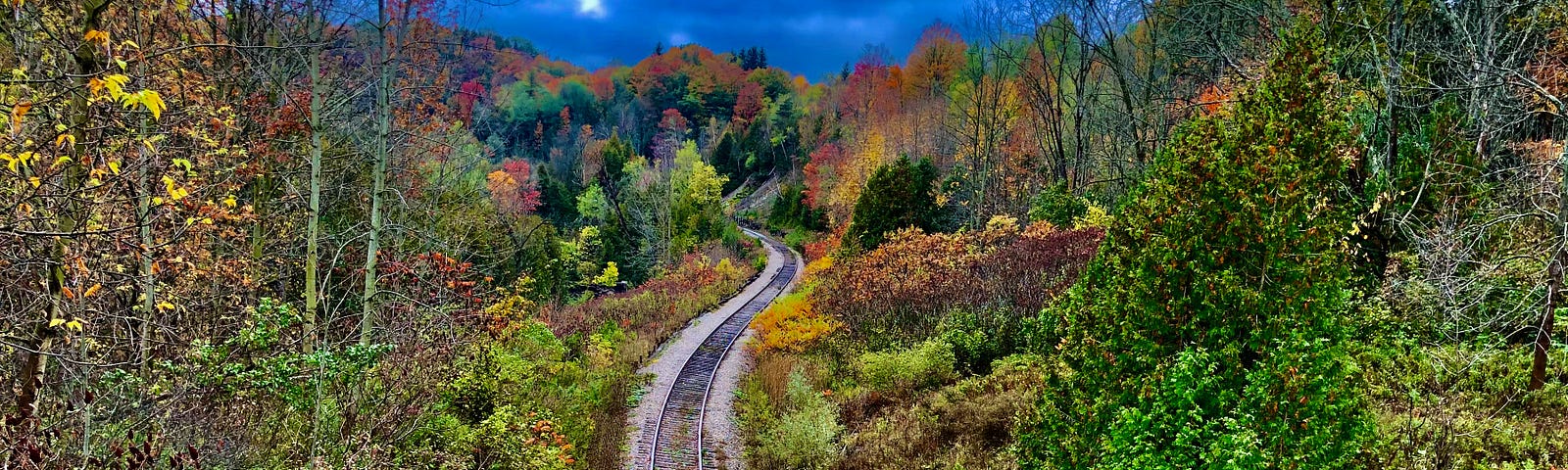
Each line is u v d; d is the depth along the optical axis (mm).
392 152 12773
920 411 14852
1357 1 12328
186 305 9898
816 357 21391
